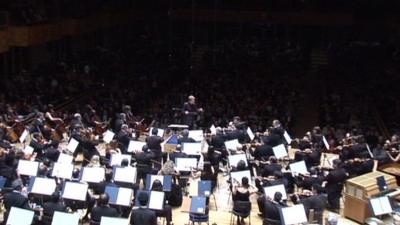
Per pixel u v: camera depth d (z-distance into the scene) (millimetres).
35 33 34156
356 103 34875
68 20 39625
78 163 20828
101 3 49031
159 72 40406
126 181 16156
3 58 35219
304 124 33406
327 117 31281
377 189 16922
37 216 14062
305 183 17844
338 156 21719
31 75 33500
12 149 18047
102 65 41125
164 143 21828
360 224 16859
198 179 18375
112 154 18234
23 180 16938
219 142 20672
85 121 25578
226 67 45250
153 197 14508
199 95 33500
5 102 27188
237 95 34156
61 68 36938
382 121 30219
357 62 49125
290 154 22047
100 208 13898
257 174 18922
